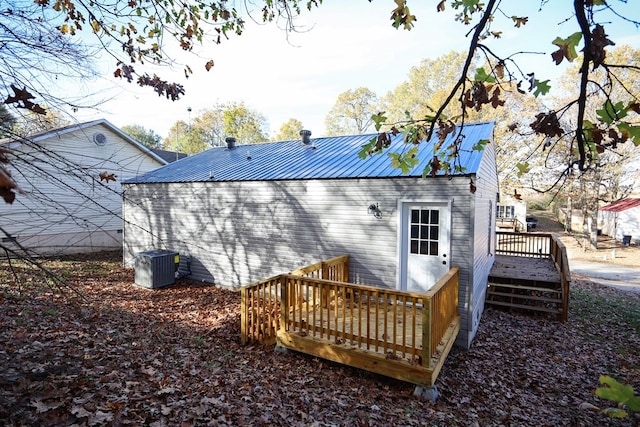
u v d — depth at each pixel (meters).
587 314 8.74
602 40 1.66
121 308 7.50
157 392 3.82
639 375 5.66
